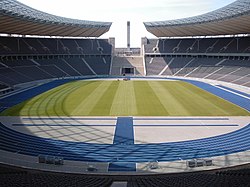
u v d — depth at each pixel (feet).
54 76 271.90
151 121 121.80
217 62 281.13
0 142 97.71
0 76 224.74
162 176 72.79
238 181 59.11
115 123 119.14
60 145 94.94
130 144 95.45
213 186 56.49
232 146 93.45
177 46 323.57
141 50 345.10
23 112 138.00
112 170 77.00
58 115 132.05
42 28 258.37
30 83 236.84
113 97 173.17
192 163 78.59
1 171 75.36
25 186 57.11
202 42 312.09
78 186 58.44
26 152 89.35
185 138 100.78
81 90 200.13
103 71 310.65
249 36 286.87
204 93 187.93
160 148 91.86
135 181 67.26
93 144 95.66
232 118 126.41
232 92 192.65
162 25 286.46
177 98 170.40
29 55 279.28
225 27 248.11
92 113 135.23
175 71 296.30
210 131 108.27
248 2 189.78
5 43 271.69
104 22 312.91
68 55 314.35
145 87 214.48
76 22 283.18
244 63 257.14
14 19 206.49
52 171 76.28
